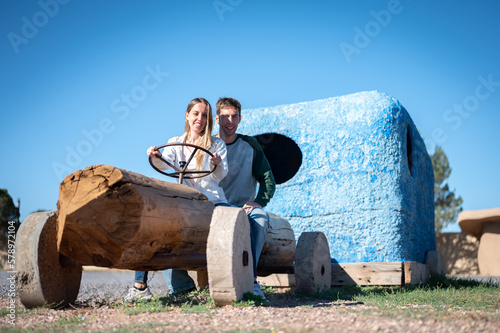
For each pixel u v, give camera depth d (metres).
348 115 6.57
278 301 4.48
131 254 3.36
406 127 6.73
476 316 3.08
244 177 4.90
